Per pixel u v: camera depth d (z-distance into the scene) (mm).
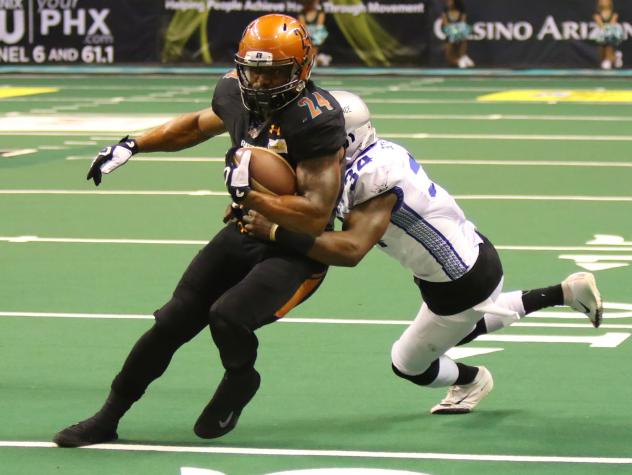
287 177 9359
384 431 10711
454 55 48344
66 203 22594
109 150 10719
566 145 30094
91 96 41469
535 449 10242
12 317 14711
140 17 49688
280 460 9930
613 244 18953
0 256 18156
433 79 47500
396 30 48406
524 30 48000
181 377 12281
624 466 9812
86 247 18797
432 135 31844
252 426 10836
